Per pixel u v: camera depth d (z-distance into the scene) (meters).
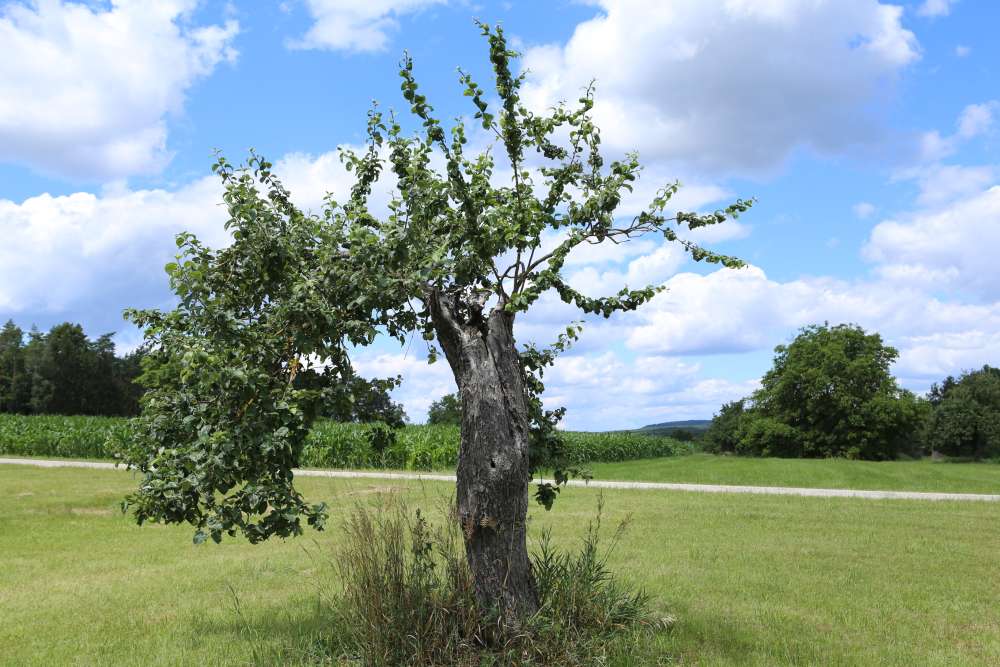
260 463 5.30
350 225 5.92
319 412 5.56
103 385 76.75
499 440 5.35
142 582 8.49
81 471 22.83
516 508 5.39
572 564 6.48
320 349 5.52
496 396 5.43
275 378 5.62
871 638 6.17
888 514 14.27
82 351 76.81
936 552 10.16
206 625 6.58
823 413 49.59
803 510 14.82
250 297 5.75
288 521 5.28
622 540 10.92
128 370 80.25
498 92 5.74
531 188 6.38
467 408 5.45
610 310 5.98
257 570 9.05
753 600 7.39
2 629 6.55
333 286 5.54
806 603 7.32
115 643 6.06
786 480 22.67
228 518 5.20
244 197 5.37
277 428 5.22
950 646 5.98
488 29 5.46
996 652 5.80
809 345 51.28
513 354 5.72
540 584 6.07
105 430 29.75
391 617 5.16
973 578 8.52
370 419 6.12
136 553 10.38
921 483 21.80
